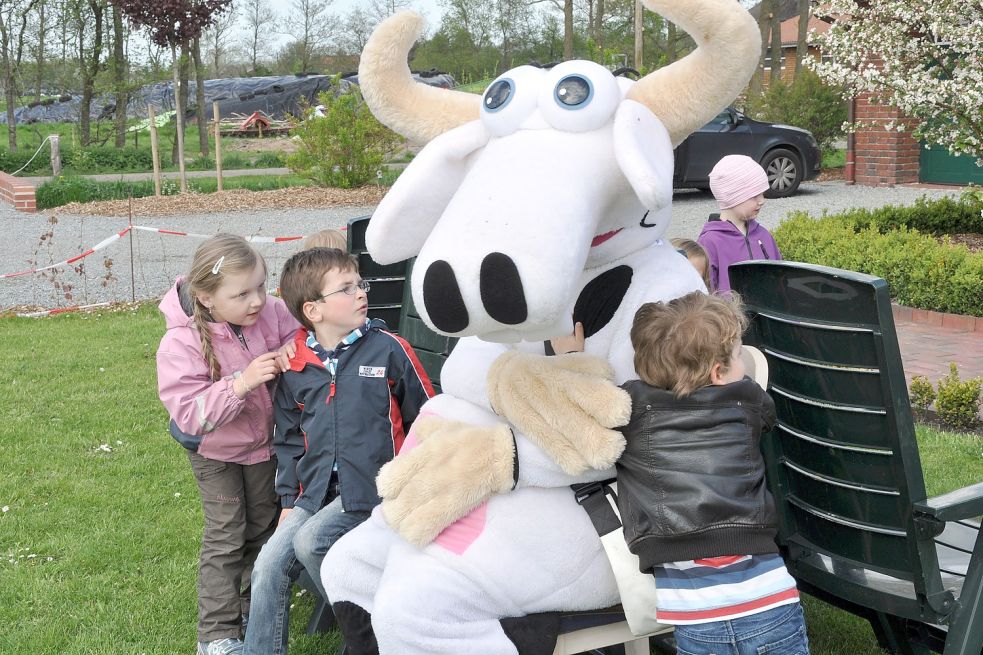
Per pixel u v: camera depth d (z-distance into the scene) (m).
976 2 9.59
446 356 3.85
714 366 2.27
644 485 2.29
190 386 3.22
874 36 10.69
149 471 5.29
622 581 2.34
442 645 2.33
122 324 9.15
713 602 2.20
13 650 3.45
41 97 47.09
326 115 21.22
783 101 22.25
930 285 8.52
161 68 36.75
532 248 2.03
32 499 4.88
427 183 2.40
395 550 2.47
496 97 2.32
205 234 15.45
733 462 2.25
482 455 2.37
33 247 14.48
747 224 5.02
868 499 2.50
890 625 2.79
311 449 3.09
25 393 6.82
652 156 2.20
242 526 3.36
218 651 3.23
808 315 2.51
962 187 17.11
